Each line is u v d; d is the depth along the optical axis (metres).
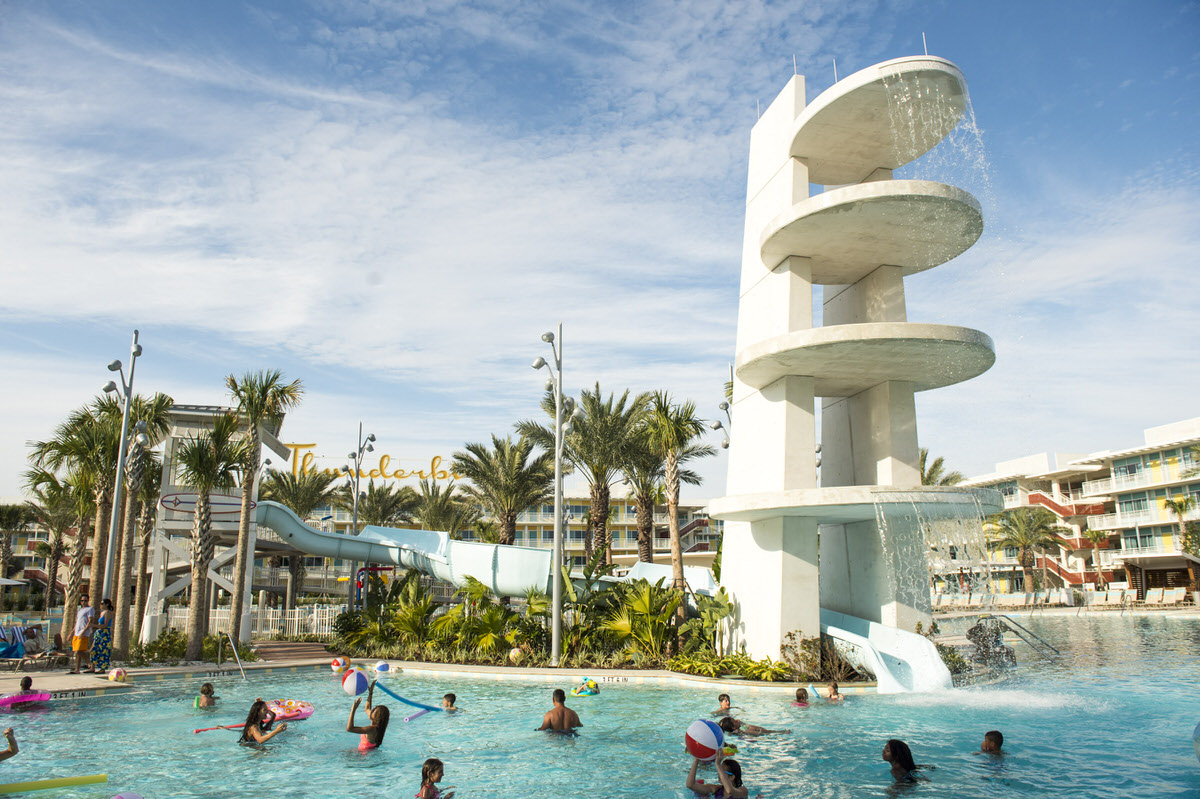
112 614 18.41
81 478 23.62
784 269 20.84
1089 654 24.69
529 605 22.88
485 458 39.72
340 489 50.84
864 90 18.16
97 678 17.28
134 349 21.61
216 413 26.27
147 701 15.50
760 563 19.94
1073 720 13.55
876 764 10.46
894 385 20.67
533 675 19.50
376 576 26.53
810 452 19.77
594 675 19.20
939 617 36.16
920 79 17.77
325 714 14.34
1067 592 58.25
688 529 67.62
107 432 22.77
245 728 11.99
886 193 17.53
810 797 8.95
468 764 10.59
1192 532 52.09
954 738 12.07
